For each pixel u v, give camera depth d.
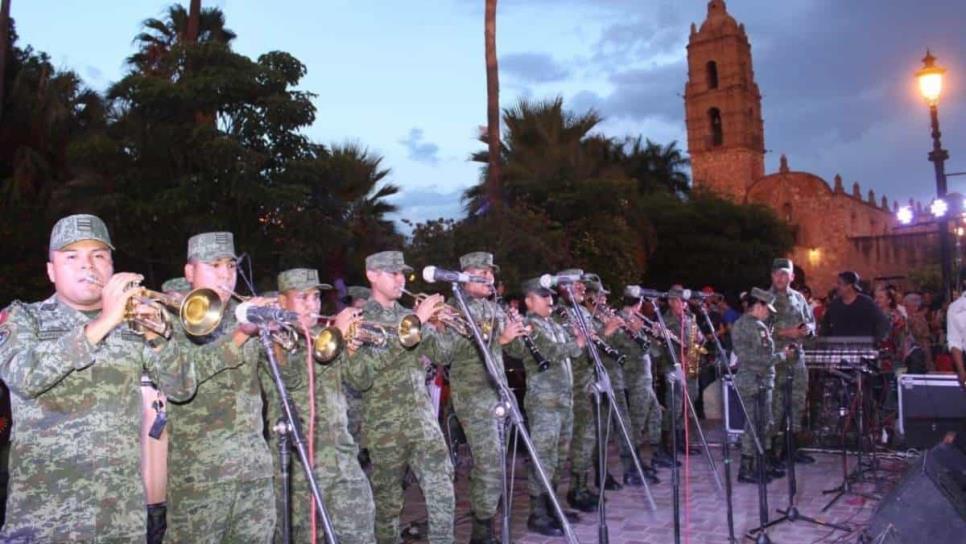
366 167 18.39
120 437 3.33
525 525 6.82
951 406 8.49
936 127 12.73
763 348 7.98
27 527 3.13
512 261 14.34
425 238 14.44
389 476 5.35
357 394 6.68
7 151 16.81
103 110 16.88
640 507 7.28
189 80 12.66
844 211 50.56
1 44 16.14
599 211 18.34
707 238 29.75
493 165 16.22
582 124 20.14
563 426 6.77
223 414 3.94
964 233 22.86
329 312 11.31
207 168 12.60
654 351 9.23
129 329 3.42
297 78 13.60
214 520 3.86
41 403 3.20
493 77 16.42
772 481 8.08
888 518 5.05
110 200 12.51
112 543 3.25
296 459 4.59
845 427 8.05
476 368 5.90
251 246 12.80
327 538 3.40
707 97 56.88
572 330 7.01
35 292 14.49
